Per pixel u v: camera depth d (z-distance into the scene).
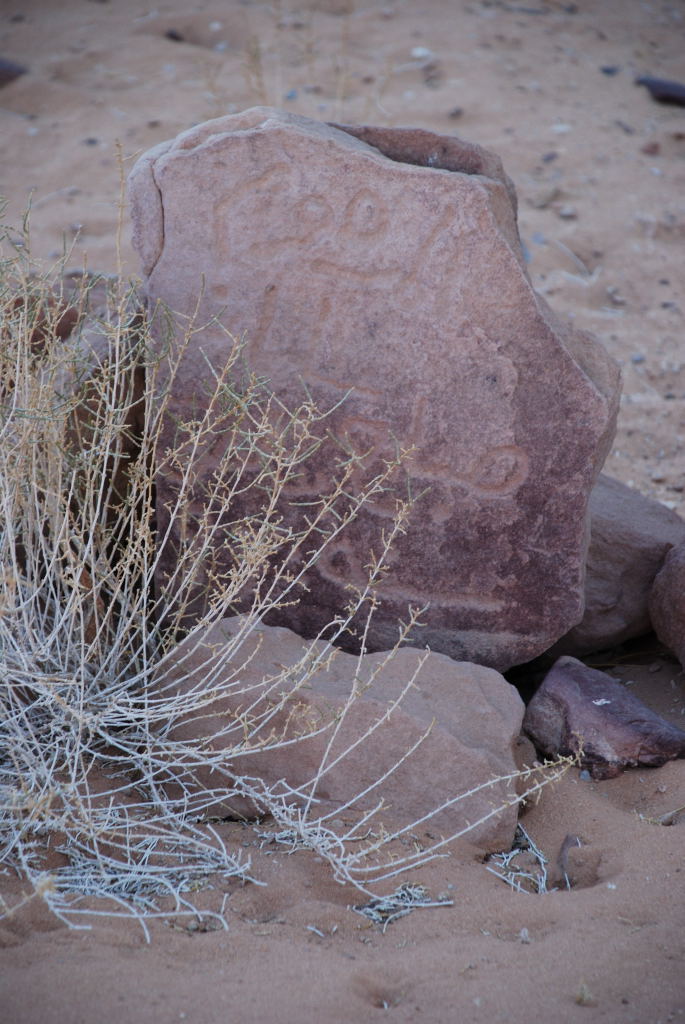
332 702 2.72
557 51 8.66
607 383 3.09
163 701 2.77
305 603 3.24
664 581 3.45
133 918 2.28
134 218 3.08
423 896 2.42
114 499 3.23
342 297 3.02
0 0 9.08
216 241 3.05
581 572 3.17
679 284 6.39
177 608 3.21
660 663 3.58
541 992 2.11
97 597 2.85
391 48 8.45
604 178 7.18
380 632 3.23
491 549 3.13
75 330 3.19
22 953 2.13
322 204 2.98
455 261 2.95
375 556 3.17
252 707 2.67
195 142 3.02
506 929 2.34
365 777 2.70
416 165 3.10
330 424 3.10
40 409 2.76
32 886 2.36
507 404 3.01
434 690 2.85
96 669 2.85
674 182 7.24
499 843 2.66
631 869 2.53
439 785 2.68
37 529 2.82
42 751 2.63
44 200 6.71
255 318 3.07
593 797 2.84
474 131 7.51
